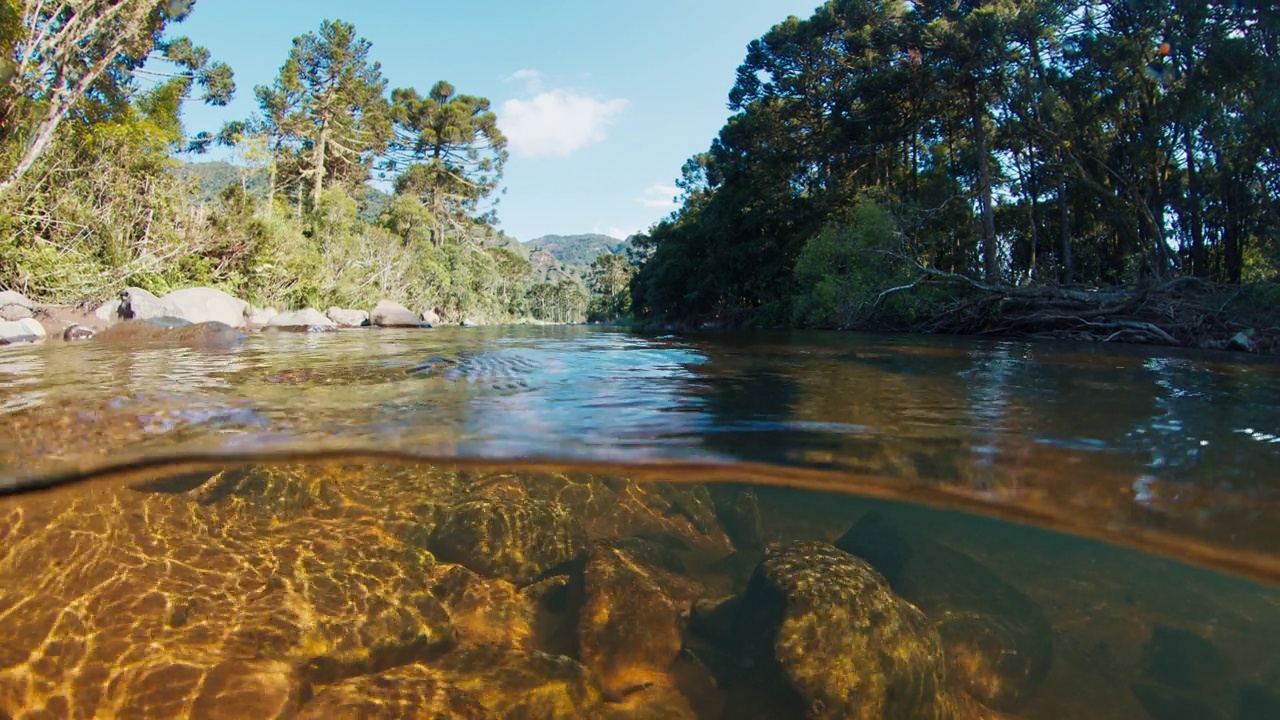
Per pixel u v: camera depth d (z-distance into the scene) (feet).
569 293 297.74
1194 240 59.26
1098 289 48.67
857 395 14.61
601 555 11.25
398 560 10.33
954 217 72.74
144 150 54.49
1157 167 59.77
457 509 11.81
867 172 90.33
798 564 10.65
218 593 8.62
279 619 8.38
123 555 8.76
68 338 30.83
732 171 102.53
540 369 19.34
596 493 13.43
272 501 10.69
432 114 161.07
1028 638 10.61
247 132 97.40
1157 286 41.70
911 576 11.91
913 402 13.70
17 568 8.18
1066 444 10.45
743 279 102.12
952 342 34.42
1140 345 33.83
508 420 11.82
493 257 211.00
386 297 93.25
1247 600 11.76
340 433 10.62
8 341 28.99
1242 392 15.21
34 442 9.86
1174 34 52.06
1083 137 62.13
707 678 9.43
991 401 13.83
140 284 46.73
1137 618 11.93
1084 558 12.92
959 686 9.98
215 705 7.10
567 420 11.87
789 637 9.23
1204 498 8.15
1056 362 22.21
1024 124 63.62
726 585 12.19
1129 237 64.90
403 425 11.27
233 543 9.65
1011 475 9.00
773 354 25.18
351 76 126.11
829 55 92.68
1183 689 10.18
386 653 8.57
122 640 7.57
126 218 48.62
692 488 11.89
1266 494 8.27
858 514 13.96
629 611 10.00
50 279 40.47
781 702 8.73
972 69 62.34
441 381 16.43
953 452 9.96
